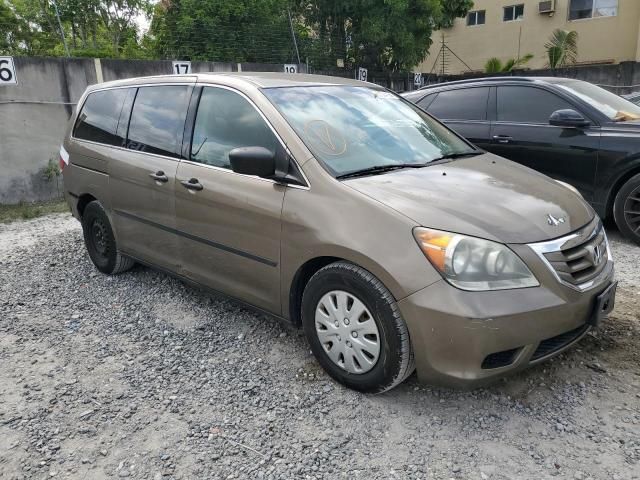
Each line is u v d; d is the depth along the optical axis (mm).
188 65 10539
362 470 2588
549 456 2650
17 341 3904
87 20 15484
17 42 14570
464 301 2629
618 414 2939
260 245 3389
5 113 8750
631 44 22172
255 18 13453
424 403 3061
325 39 15602
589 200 5867
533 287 2727
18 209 8547
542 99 6254
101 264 5098
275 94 3652
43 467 2650
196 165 3846
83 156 4973
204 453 2721
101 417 3018
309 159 3230
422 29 17188
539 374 3312
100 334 3986
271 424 2924
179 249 4059
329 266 3070
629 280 4727
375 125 3795
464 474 2549
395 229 2820
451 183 3244
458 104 6898
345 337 3064
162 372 3451
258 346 3736
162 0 14641
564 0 23297
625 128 5629
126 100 4688
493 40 25547
